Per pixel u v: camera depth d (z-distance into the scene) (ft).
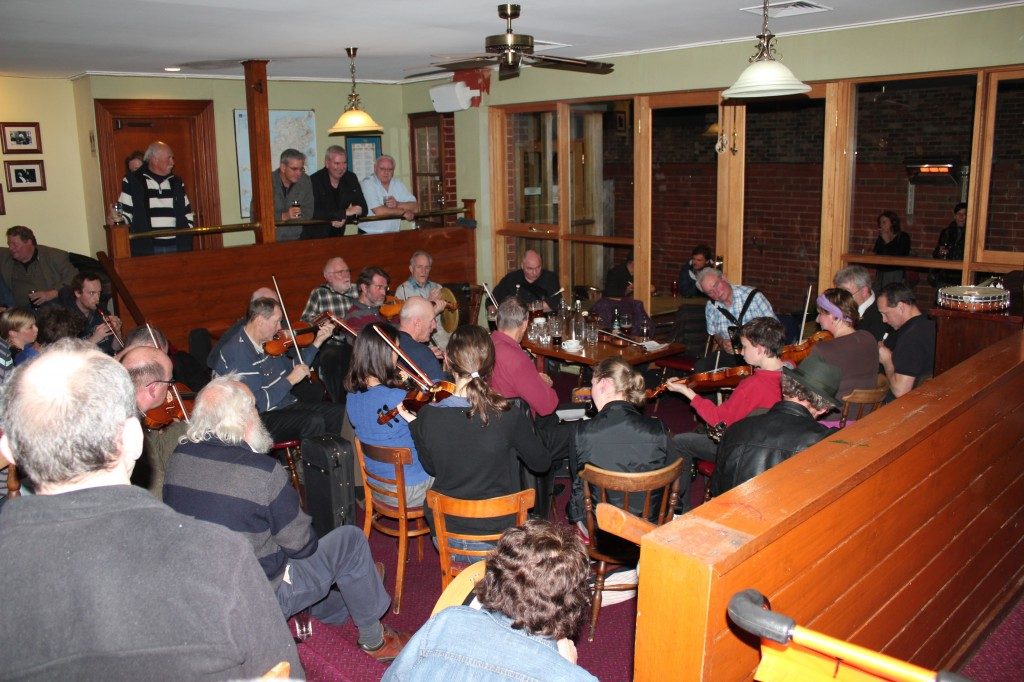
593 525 10.19
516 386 12.85
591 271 22.94
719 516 5.30
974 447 8.67
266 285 21.27
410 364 11.60
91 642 3.80
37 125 25.20
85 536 3.84
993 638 9.84
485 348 10.75
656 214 21.11
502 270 25.21
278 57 20.25
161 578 3.85
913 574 7.75
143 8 13.07
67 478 3.95
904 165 16.67
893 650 7.66
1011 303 13.50
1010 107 15.02
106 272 20.12
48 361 4.04
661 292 21.44
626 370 10.23
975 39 14.69
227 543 4.05
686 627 4.87
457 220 24.68
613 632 10.63
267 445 8.09
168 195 21.36
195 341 17.74
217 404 7.59
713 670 4.91
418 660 4.79
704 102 19.48
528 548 5.13
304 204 22.30
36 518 3.85
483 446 9.68
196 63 18.31
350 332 15.62
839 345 12.23
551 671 4.62
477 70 23.57
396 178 27.96
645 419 10.07
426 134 27.20
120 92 23.97
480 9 13.55
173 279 19.79
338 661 8.00
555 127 22.85
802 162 18.44
